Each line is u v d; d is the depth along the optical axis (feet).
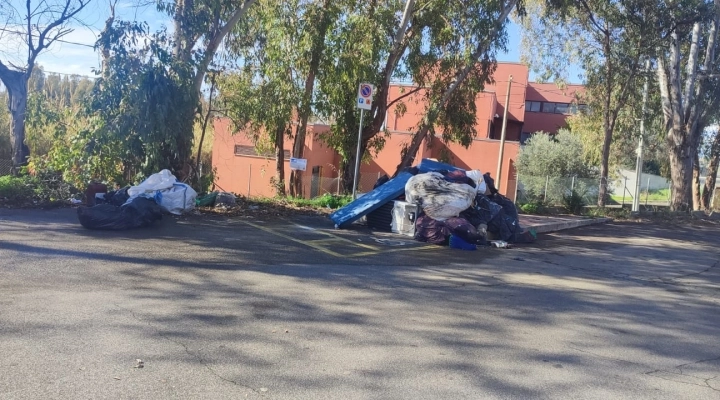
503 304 24.27
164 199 39.11
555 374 16.71
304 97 59.62
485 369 16.74
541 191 93.86
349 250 33.65
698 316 24.81
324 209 50.08
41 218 35.09
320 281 25.68
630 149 130.21
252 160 96.32
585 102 88.17
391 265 30.58
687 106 85.92
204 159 70.59
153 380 14.51
